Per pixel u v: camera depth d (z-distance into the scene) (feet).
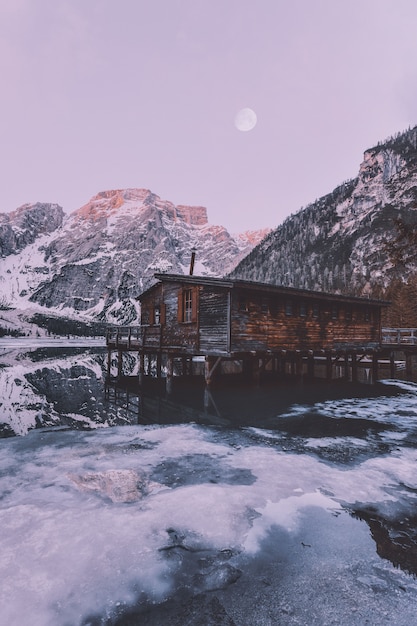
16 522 15.42
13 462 23.54
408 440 30.04
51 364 140.97
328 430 33.55
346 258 516.73
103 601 11.01
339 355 75.41
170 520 15.71
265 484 20.01
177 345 59.93
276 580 12.12
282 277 551.59
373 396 53.83
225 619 10.41
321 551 13.80
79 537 14.26
